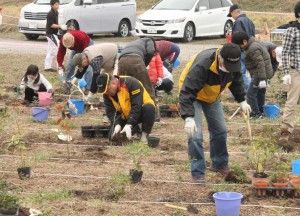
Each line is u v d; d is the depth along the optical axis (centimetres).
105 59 1316
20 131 1212
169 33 2895
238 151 1112
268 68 1375
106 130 1197
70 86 1655
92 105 1462
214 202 812
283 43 1179
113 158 1059
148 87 1224
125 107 1086
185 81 862
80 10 2947
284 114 1213
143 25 2930
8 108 1463
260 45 1351
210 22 3038
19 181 925
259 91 1412
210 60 852
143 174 964
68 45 1581
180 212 793
